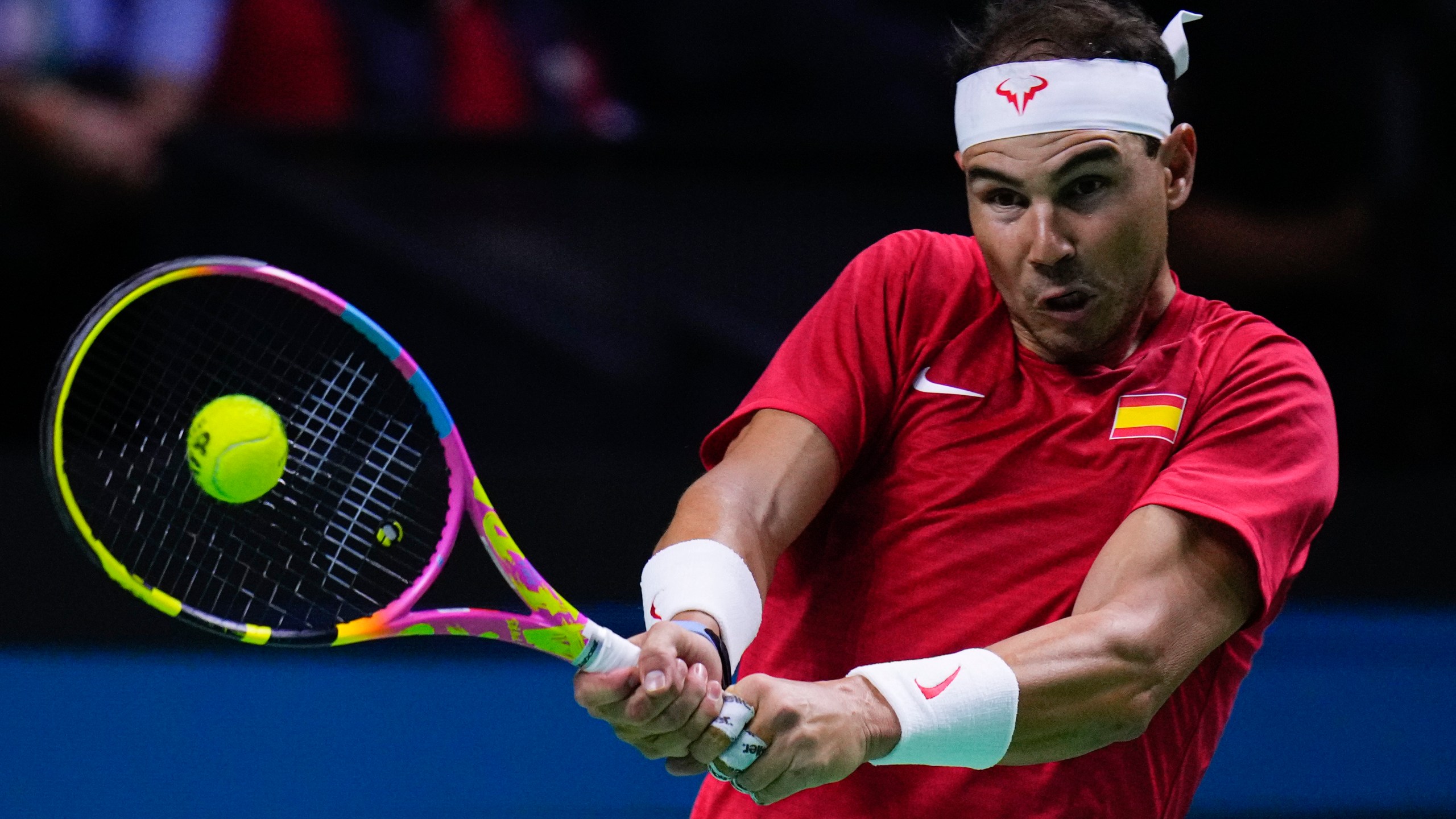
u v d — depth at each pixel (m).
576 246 23.94
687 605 8.12
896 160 24.09
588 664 8.11
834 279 24.11
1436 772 17.98
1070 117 8.38
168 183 22.91
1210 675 9.05
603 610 20.27
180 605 8.16
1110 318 8.72
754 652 9.59
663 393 23.98
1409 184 23.48
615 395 23.84
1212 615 8.32
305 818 16.33
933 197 24.23
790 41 28.64
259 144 23.25
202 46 25.69
